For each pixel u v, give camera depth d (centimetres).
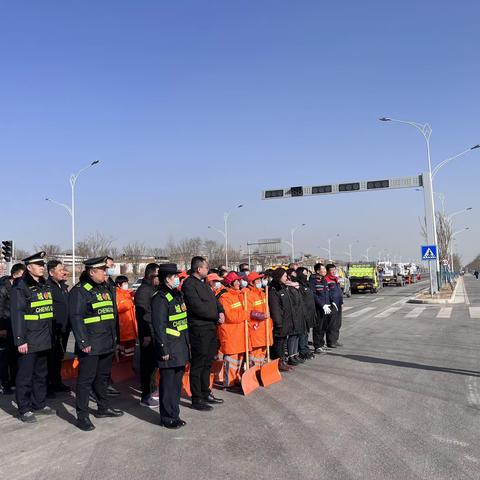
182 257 7888
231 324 796
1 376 811
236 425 607
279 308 898
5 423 637
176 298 627
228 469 469
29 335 650
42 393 676
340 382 816
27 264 661
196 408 681
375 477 446
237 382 806
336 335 1184
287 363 962
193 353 686
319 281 1128
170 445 539
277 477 449
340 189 3506
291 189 3675
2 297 809
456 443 529
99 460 498
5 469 482
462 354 1040
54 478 458
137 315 737
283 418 631
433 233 2930
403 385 785
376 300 2872
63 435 582
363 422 606
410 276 5803
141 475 459
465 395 719
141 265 7744
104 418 648
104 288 650
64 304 821
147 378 718
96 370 621
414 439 543
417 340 1253
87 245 7094
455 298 2762
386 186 3369
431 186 2956
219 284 897
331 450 514
